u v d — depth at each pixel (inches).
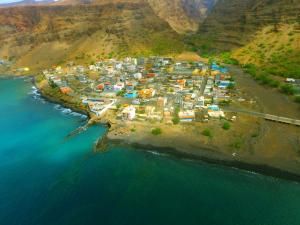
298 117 4658.0
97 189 3412.9
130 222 2903.5
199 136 4244.6
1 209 3147.1
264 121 4598.9
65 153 4256.9
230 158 3720.5
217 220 2883.9
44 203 3218.5
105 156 4069.9
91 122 5098.4
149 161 3873.0
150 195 3277.6
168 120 4766.2
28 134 5019.7
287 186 3240.7
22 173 3799.2
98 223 2906.0
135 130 4584.2
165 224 2851.9
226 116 4830.2
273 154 3715.6
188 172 3607.3
